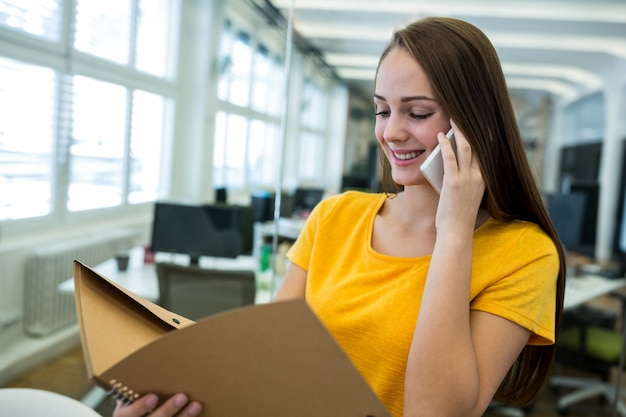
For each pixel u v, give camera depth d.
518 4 4.27
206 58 4.96
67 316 3.19
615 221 6.19
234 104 5.32
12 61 2.91
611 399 2.96
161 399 0.55
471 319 0.70
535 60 5.54
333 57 4.20
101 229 3.69
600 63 5.60
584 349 2.83
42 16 3.10
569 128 6.72
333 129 4.47
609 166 6.25
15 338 2.95
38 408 0.75
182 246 2.96
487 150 0.72
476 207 0.69
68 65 3.35
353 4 3.81
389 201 0.90
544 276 0.70
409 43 0.73
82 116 3.54
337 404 0.53
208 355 0.52
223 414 0.56
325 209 0.95
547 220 0.76
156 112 4.55
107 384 0.54
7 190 2.94
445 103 0.70
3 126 2.88
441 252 0.67
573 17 4.42
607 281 3.24
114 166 3.96
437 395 0.62
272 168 5.30
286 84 2.22
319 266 0.89
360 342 0.77
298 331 0.50
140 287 2.54
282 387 0.53
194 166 5.03
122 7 3.90
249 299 2.12
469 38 0.72
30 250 3.03
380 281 0.79
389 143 0.77
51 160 3.27
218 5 4.93
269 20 3.65
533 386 0.82
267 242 3.73
